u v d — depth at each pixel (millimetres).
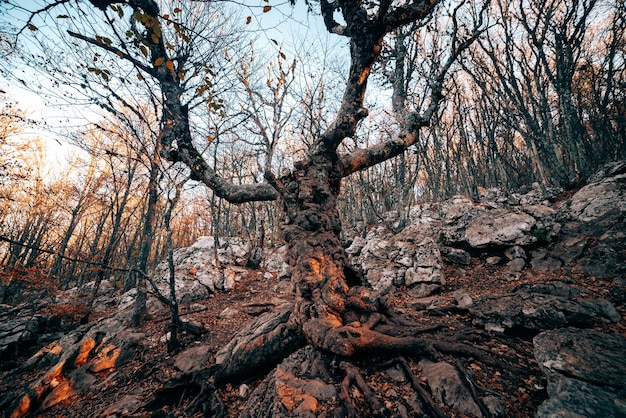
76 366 6828
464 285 8125
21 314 11617
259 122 11742
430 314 6301
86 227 25203
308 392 3641
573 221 8484
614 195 8297
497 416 2961
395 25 5309
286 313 6004
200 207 29281
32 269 11156
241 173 23828
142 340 7488
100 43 5004
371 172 23219
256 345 5016
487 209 11016
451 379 3439
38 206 21859
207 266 14977
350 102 5977
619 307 4727
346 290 5051
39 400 5797
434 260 9078
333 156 5996
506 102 15352
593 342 3607
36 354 8023
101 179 19625
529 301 5062
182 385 4914
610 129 16734
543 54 13461
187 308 10500
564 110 13258
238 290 13406
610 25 15812
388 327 4719
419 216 18344
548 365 3383
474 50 17438
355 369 3908
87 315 11852
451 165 24875
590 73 15977
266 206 25359
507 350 4195
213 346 6531
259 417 3520
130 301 13227
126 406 4797
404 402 3367
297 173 5848
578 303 4684
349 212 26641
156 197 10367
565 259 7145
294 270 5344
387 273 9570
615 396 2656
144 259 9648
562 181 13289
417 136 6711
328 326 4445
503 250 8938
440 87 6543
